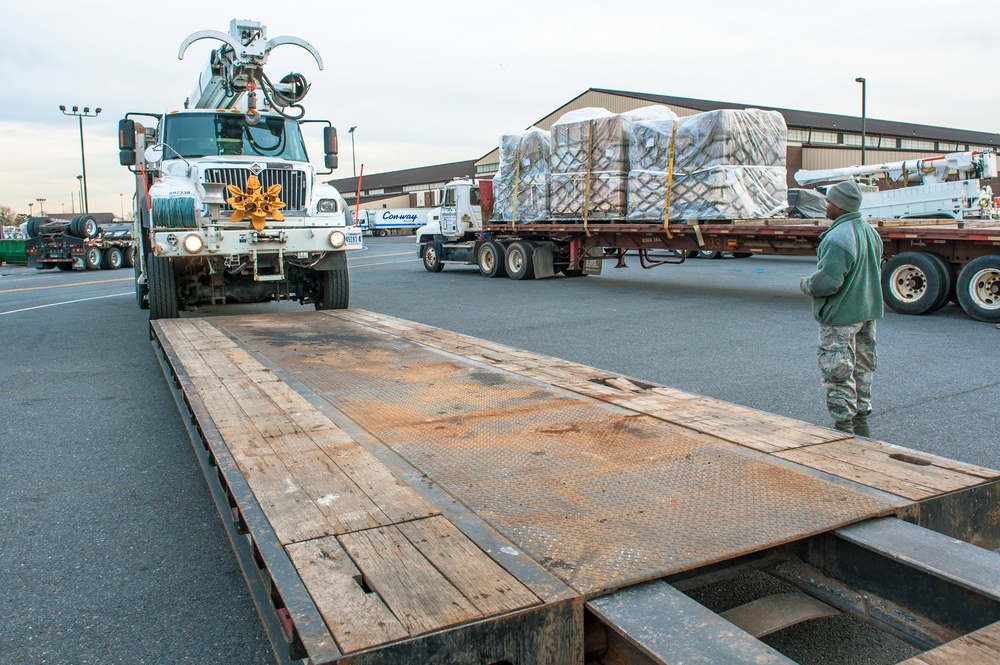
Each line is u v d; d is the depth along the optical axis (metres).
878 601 2.35
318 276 9.52
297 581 2.07
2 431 5.27
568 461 3.17
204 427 3.65
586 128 14.30
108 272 24.48
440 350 5.98
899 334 8.62
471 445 3.40
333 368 5.21
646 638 1.85
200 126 9.11
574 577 2.12
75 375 7.06
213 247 7.95
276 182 8.53
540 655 1.97
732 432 3.57
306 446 3.34
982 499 2.85
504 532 2.43
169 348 5.96
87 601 3.00
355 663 1.72
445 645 1.83
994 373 6.54
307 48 9.04
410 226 60.97
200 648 2.68
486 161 57.03
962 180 20.06
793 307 11.09
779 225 11.33
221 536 3.60
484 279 17.39
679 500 2.71
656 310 11.02
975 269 9.52
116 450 4.87
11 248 31.48
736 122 12.08
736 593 2.73
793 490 2.78
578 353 7.75
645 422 3.77
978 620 2.07
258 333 6.90
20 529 3.67
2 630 2.79
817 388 6.12
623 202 13.97
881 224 11.12
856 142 46.22
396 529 2.44
